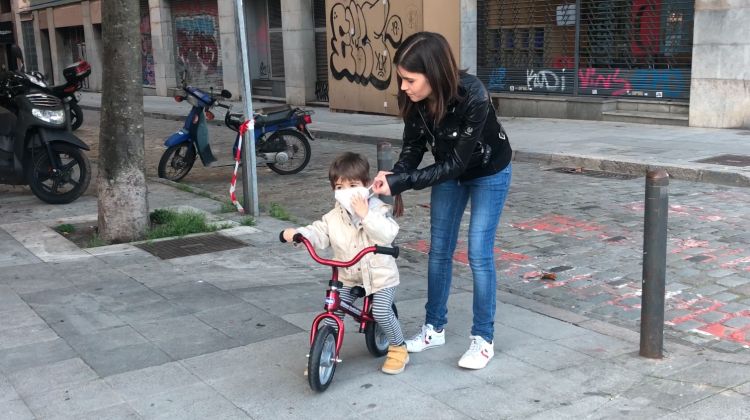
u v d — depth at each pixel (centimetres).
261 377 388
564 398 362
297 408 354
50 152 836
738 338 462
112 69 670
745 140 1145
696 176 941
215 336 446
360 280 380
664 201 392
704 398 354
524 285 575
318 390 364
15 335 452
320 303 505
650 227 396
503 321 475
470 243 392
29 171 841
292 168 1116
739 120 1254
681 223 732
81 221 773
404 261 642
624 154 1079
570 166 1087
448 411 350
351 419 343
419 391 371
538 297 547
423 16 1661
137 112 686
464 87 353
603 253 649
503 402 358
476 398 363
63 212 819
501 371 395
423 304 512
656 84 1401
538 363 405
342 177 369
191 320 474
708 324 485
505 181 389
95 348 430
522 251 666
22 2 3678
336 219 379
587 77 1512
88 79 3259
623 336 446
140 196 699
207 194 925
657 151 1091
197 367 401
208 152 1052
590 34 1492
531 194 905
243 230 729
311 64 2141
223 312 488
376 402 359
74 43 3397
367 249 350
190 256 636
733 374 381
